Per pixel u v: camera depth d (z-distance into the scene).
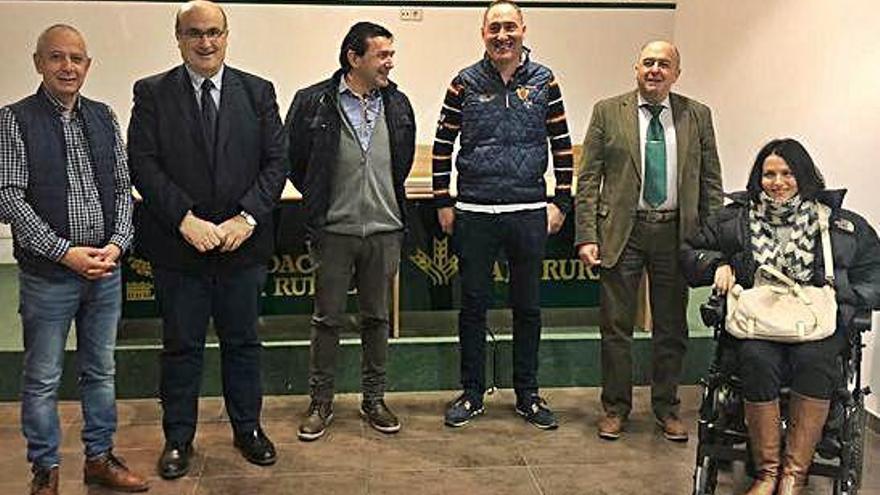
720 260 3.19
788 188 3.07
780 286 3.04
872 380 3.71
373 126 3.54
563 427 3.81
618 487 3.27
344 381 4.20
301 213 3.73
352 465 3.43
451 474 3.36
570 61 5.72
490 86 3.58
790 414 3.00
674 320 3.68
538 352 4.02
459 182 3.69
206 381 4.11
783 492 2.98
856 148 3.82
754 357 2.98
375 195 3.57
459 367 4.21
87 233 2.90
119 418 3.87
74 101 2.89
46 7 5.35
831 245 3.05
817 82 4.13
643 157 3.54
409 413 3.96
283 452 3.54
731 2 5.00
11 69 5.37
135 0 5.40
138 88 3.16
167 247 3.18
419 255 4.43
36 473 3.03
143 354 4.05
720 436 3.10
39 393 2.96
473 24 5.63
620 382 3.71
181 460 3.33
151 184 3.11
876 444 3.58
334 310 3.66
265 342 4.17
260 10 5.52
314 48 5.59
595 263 3.66
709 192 3.60
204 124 3.13
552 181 4.57
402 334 4.32
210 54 3.07
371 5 5.57
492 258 3.73
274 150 3.25
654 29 5.76
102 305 3.04
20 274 2.91
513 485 3.28
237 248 3.22
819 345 2.95
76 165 2.87
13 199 2.77
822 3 4.08
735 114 5.02
